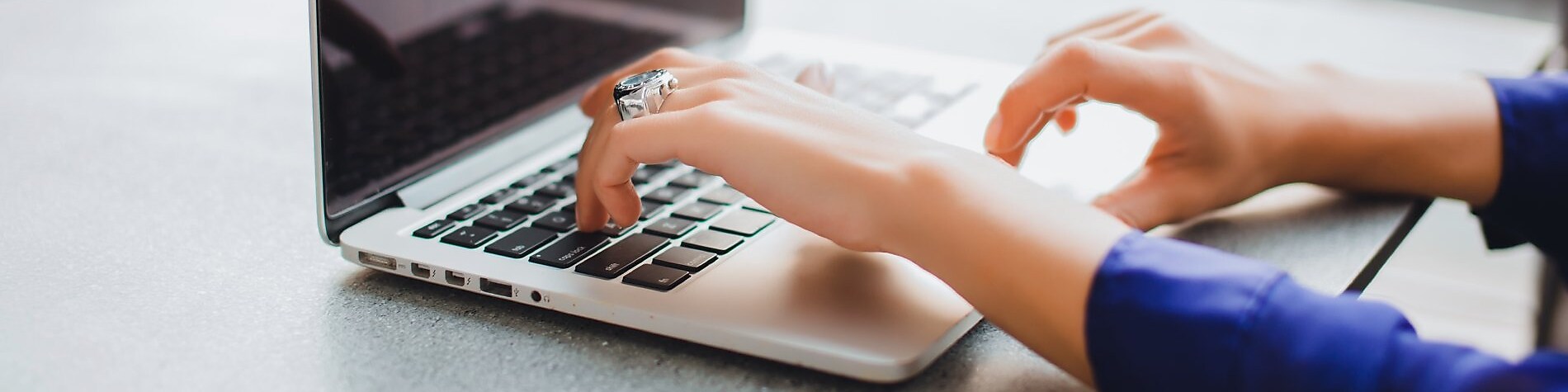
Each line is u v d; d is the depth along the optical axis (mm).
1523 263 1488
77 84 901
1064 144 721
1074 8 1438
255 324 505
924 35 1305
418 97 635
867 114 538
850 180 491
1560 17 1163
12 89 883
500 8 712
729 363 475
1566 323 1026
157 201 660
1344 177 649
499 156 694
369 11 602
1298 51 1285
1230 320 419
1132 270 439
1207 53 661
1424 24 1393
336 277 559
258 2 1195
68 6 1164
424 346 487
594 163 563
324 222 567
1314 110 641
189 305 523
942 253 470
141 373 458
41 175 697
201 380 455
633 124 539
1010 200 471
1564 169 641
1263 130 628
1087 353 438
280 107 854
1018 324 456
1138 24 700
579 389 453
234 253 587
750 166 509
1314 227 615
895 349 455
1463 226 1507
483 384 456
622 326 505
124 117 818
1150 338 426
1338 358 405
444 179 648
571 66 784
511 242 561
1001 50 1258
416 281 556
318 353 478
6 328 494
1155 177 617
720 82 563
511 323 510
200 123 810
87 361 467
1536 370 388
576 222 588
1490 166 646
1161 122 611
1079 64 601
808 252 551
